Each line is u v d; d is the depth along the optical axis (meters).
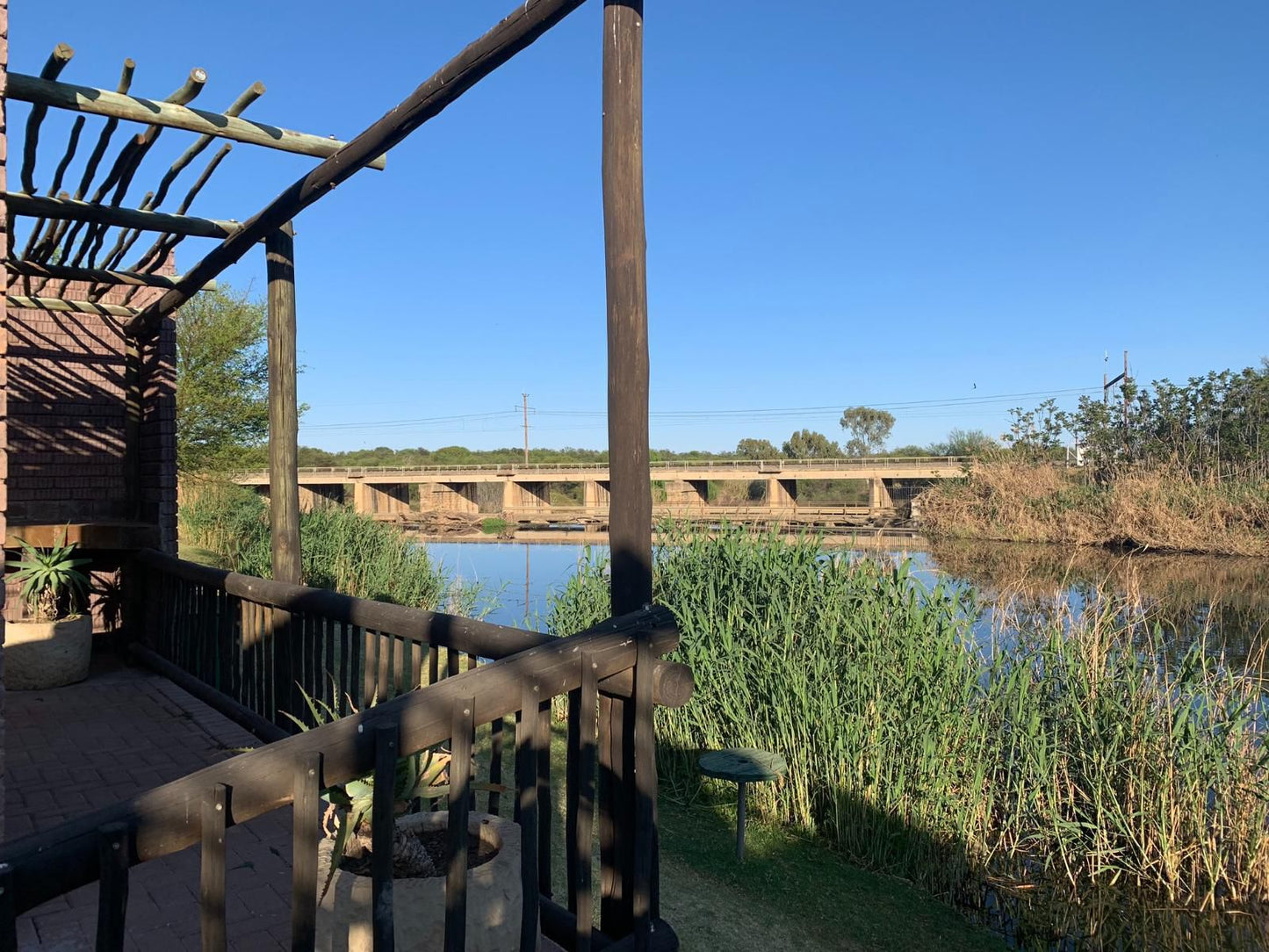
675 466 40.69
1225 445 26.98
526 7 2.58
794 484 40.75
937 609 5.58
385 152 3.48
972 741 5.00
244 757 1.60
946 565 18.41
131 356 7.00
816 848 4.73
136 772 4.03
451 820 1.84
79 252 5.08
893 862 4.68
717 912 3.83
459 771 1.85
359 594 10.82
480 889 2.02
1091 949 3.96
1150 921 4.21
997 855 4.80
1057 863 4.78
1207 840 4.59
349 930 1.97
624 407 2.41
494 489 47.38
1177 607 12.44
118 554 6.79
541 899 2.48
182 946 2.56
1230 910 4.33
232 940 2.57
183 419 15.52
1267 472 23.92
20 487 6.82
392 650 3.24
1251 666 5.50
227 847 3.25
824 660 5.29
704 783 5.59
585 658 2.14
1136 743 4.87
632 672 2.29
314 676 3.91
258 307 16.53
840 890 4.21
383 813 1.73
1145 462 26.95
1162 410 29.52
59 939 2.60
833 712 5.08
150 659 6.05
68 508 7.00
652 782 2.30
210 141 3.86
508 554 24.80
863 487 45.16
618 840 2.36
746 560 6.52
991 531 24.92
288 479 4.76
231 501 17.28
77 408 7.07
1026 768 4.89
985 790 4.99
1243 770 4.71
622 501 2.43
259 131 3.87
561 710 6.65
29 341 6.87
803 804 5.04
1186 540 20.77
